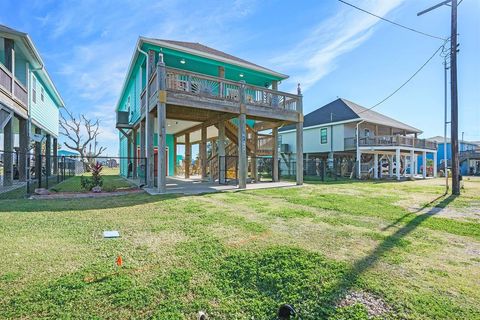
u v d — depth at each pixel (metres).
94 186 9.30
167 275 2.68
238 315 2.07
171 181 14.45
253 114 11.14
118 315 2.03
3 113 9.30
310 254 3.24
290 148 27.33
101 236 3.99
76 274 2.67
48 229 4.33
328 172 22.56
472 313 2.09
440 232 4.41
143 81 12.38
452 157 9.83
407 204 7.29
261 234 4.12
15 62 11.95
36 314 2.02
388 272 2.81
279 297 2.33
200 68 13.11
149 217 5.27
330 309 2.14
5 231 4.18
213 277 2.67
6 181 10.34
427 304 2.21
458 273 2.82
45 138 17.47
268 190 10.14
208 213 5.66
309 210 6.12
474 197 8.85
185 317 2.03
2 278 2.56
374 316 2.05
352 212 5.95
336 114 24.08
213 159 14.56
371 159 24.41
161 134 8.98
